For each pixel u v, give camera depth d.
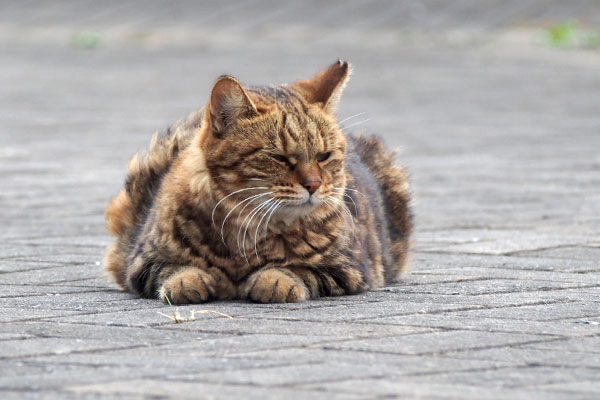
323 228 9.76
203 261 9.75
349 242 9.99
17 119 25.84
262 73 32.56
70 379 6.75
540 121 25.89
